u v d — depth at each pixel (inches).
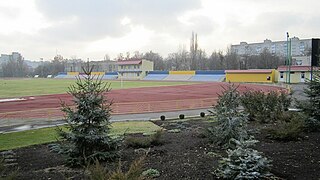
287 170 307.1
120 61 4982.8
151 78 4392.2
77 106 371.9
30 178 320.8
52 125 796.0
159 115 981.8
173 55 6146.7
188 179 290.4
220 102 466.9
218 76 3690.9
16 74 6560.0
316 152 378.0
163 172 314.3
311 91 565.9
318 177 285.7
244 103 736.3
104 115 375.9
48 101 1460.4
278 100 803.4
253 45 5851.4
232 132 430.9
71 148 367.6
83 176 316.8
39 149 510.3
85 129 365.4
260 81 3068.4
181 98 1529.3
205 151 418.0
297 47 4940.9
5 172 337.1
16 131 715.4
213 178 288.8
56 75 6097.4
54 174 335.3
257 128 576.7
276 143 443.5
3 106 1277.1
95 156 361.1
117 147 389.7
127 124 792.3
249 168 270.5
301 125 487.5
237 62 4411.9
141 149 440.8
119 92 1951.3
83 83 382.6
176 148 446.9
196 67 5054.1
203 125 737.6
